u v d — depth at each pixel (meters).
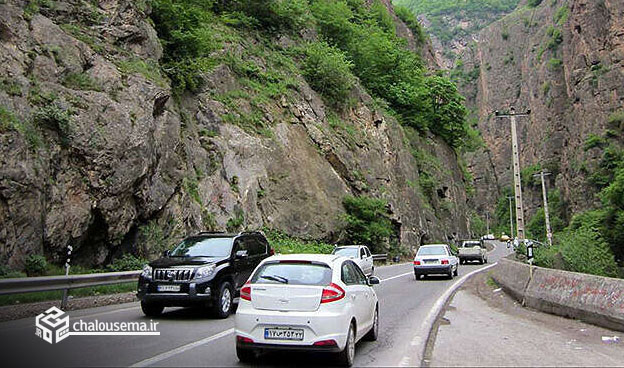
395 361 6.93
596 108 79.38
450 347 7.91
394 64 54.81
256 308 6.71
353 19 56.78
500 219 119.19
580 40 86.62
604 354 7.27
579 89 84.62
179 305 10.17
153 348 7.43
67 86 15.92
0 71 14.09
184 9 25.36
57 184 14.32
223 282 10.69
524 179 113.44
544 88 109.12
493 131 136.38
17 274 11.95
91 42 18.03
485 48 153.75
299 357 7.20
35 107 14.46
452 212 55.91
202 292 10.09
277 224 26.72
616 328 8.88
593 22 83.31
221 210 23.05
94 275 11.84
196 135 24.19
